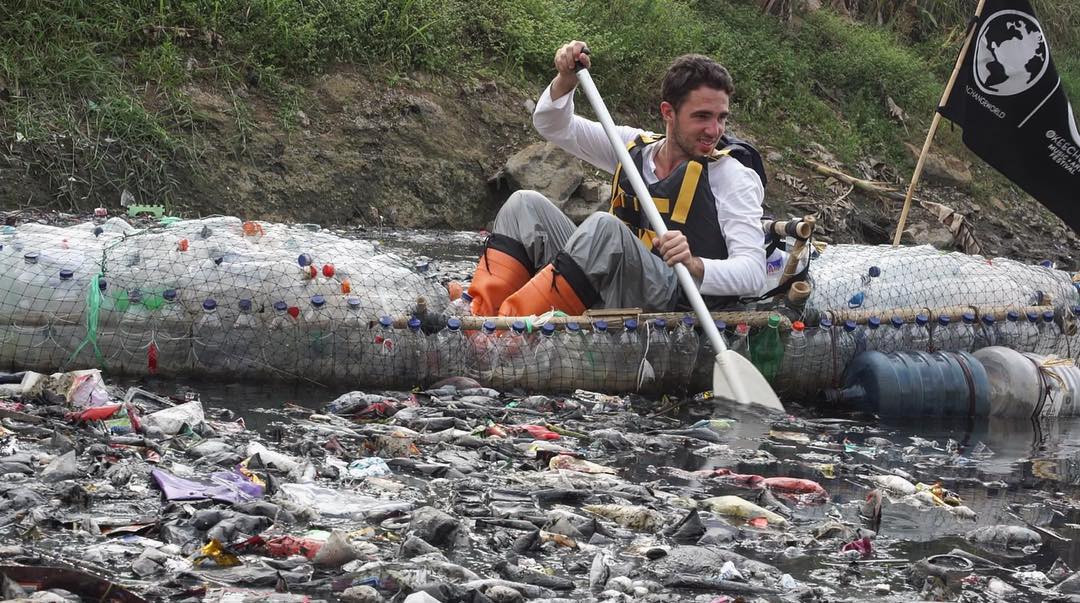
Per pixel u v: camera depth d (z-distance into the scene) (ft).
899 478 12.16
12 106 30.45
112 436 11.37
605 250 15.84
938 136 51.62
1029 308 17.42
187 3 35.06
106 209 29.71
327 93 36.09
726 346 15.74
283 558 8.55
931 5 62.18
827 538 10.14
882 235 43.57
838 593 8.72
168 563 8.18
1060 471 13.32
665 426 14.24
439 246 31.19
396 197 35.17
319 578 8.18
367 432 12.52
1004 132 21.56
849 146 47.73
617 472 11.88
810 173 45.44
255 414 13.02
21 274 14.11
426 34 39.09
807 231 16.02
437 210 35.70
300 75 36.17
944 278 17.71
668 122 16.24
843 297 17.11
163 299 14.19
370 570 8.30
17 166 29.27
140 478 10.15
